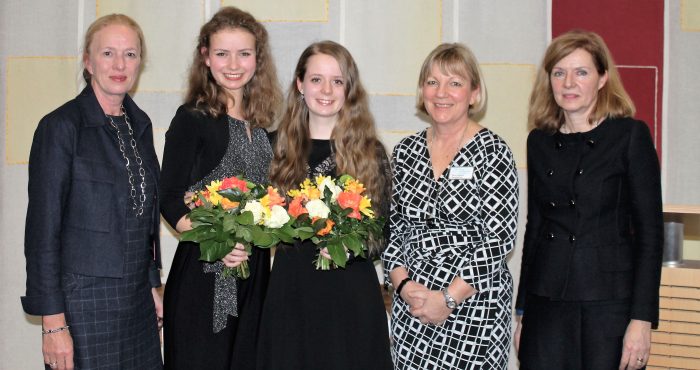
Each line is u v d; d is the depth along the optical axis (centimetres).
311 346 230
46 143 210
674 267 270
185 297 236
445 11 373
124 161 224
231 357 241
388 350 235
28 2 380
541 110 236
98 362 217
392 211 253
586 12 370
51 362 213
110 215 218
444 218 241
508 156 240
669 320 269
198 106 238
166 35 378
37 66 381
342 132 240
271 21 377
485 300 239
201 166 237
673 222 276
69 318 214
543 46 371
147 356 235
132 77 226
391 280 250
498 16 372
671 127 369
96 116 220
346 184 224
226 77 241
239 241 211
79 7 379
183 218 229
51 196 209
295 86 245
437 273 239
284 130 245
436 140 252
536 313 227
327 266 221
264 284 250
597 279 213
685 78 368
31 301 208
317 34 377
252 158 245
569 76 219
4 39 381
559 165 225
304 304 231
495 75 373
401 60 375
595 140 220
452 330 240
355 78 241
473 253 236
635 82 371
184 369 234
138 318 230
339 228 215
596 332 213
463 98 241
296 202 216
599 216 216
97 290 217
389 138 378
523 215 375
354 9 376
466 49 246
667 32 368
